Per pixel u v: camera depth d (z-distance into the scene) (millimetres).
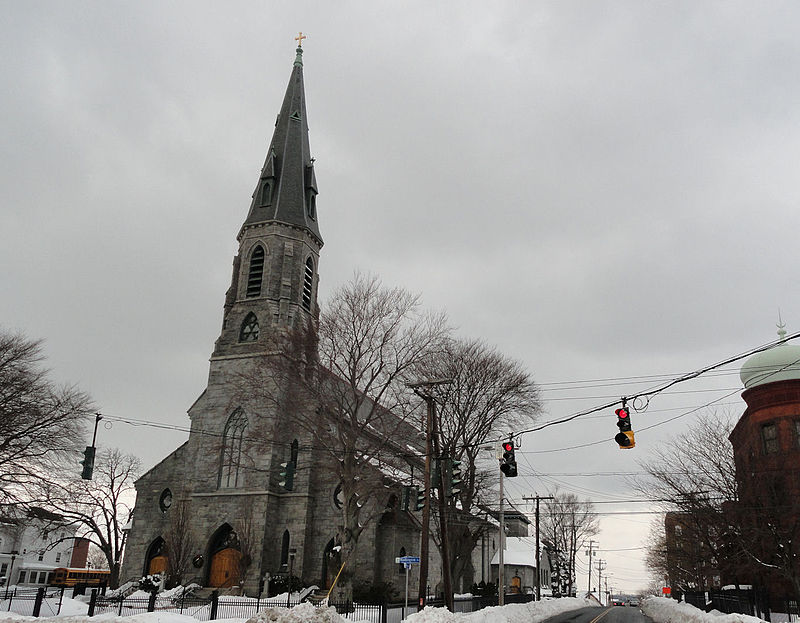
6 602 36344
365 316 43812
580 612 65375
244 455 54344
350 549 41812
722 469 40344
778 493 38094
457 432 46000
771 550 37812
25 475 39812
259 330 59281
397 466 44125
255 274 62031
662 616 48094
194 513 53875
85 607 37938
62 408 41156
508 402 48844
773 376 45844
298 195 65312
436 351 44406
